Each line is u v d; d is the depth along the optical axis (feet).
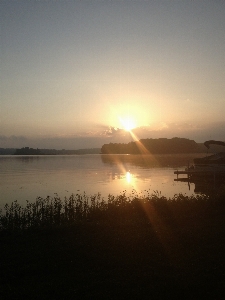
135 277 26.61
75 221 50.08
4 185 136.56
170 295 23.40
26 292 24.31
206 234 39.01
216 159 157.48
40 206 69.67
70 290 24.44
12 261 31.32
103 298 23.13
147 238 38.09
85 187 126.00
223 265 28.63
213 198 62.18
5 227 50.39
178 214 52.85
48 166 309.22
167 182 143.74
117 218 52.06
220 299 22.65
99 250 33.86
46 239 39.63
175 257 31.17
